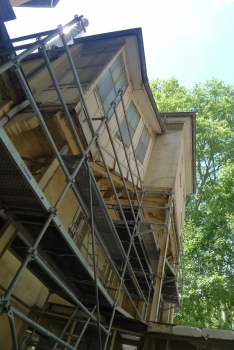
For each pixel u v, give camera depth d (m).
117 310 4.89
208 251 11.63
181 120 11.52
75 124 5.03
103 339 5.45
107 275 8.21
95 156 5.76
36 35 3.82
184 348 4.67
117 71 7.19
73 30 11.04
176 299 10.63
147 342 4.96
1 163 2.71
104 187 7.55
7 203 3.25
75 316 5.82
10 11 4.73
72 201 6.82
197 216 13.74
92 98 5.80
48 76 6.44
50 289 5.37
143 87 8.12
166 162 9.42
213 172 17.28
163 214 8.73
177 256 10.37
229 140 17.25
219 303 10.32
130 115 8.05
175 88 21.20
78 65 7.04
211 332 4.62
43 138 5.32
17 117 4.83
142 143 9.11
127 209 7.71
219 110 18.66
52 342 5.48
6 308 1.93
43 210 3.06
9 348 4.91
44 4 9.93
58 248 3.91
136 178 8.08
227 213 11.64
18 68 2.54
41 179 4.39
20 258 4.52
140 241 6.49
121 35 7.38
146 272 8.18
